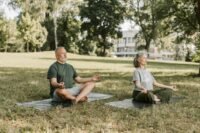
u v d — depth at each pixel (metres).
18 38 60.09
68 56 44.25
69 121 6.18
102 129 5.67
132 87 11.18
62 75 8.04
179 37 23.22
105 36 62.03
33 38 59.72
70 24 64.94
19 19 62.91
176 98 8.82
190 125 6.03
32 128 5.68
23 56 40.62
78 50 66.25
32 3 53.41
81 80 8.35
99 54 66.69
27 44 60.69
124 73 17.86
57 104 7.63
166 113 6.94
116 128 5.80
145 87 8.39
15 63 25.91
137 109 7.30
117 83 12.31
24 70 18.48
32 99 8.48
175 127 5.88
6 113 6.68
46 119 6.36
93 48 66.06
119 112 7.04
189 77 15.76
